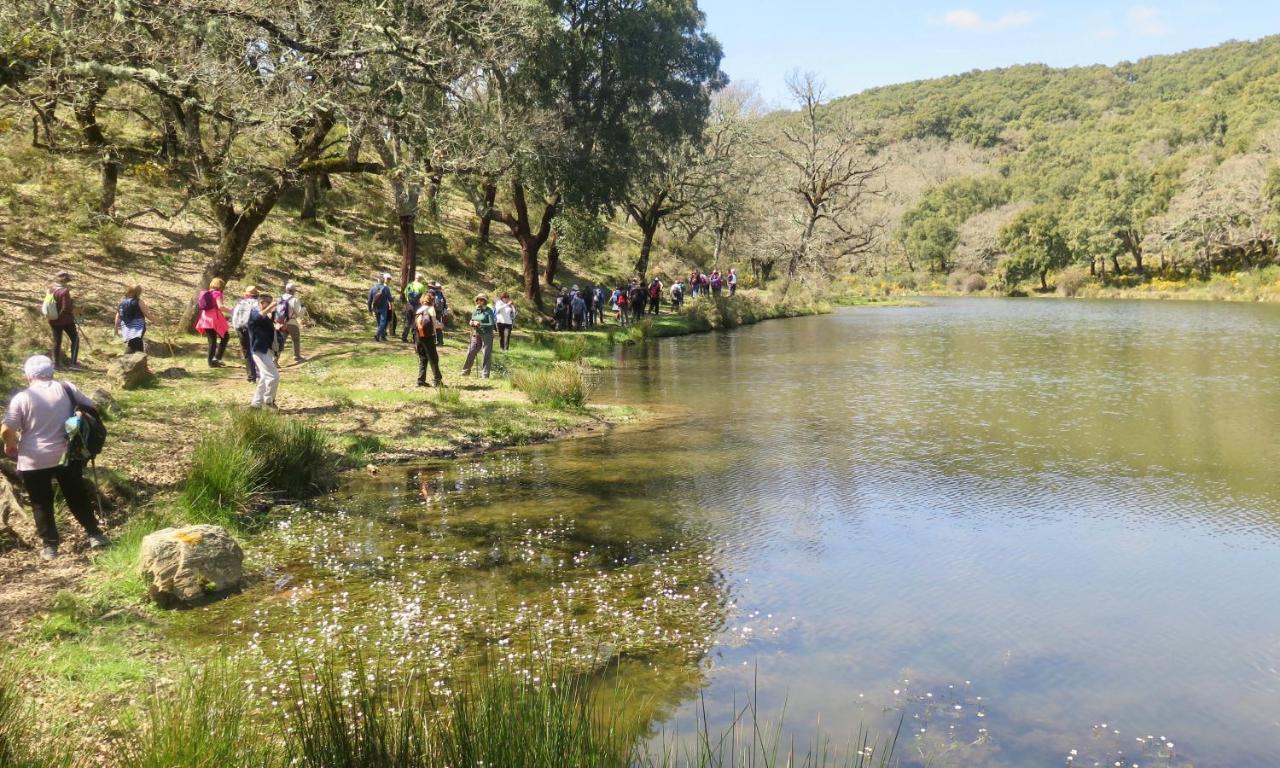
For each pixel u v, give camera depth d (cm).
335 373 1800
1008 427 1545
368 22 1541
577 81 3341
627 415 1644
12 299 1822
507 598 718
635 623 671
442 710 502
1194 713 549
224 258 1953
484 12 2456
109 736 466
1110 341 3281
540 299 3431
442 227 3859
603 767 388
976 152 15988
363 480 1135
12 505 815
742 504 1030
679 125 3866
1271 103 11000
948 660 619
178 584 690
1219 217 8288
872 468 1224
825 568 811
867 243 7062
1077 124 15738
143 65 1297
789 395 1919
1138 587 770
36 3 1125
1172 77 17762
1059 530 940
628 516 973
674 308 4347
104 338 1788
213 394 1471
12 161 2505
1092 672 605
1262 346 3041
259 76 1474
